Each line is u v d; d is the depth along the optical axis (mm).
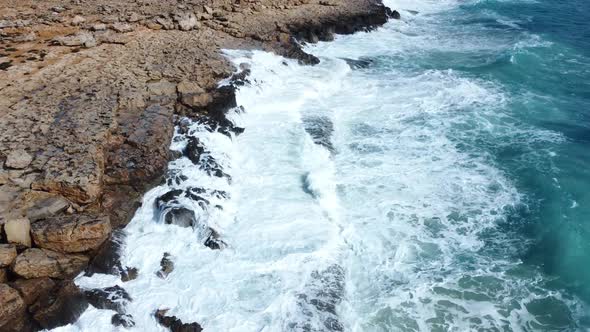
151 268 13125
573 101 23219
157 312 11828
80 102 18047
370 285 13055
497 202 16219
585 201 16188
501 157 18656
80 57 22359
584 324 12094
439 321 12078
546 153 18766
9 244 11797
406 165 18125
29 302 11328
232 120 19672
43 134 15852
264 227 14727
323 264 13500
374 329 11836
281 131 19797
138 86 19875
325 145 19047
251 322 11781
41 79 19766
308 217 15203
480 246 14461
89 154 14969
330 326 11805
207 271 13164
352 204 16031
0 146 15016
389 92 24031
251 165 17625
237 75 22109
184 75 21469
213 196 15422
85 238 12477
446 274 13469
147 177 15344
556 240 14602
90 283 12359
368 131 20438
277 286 12773
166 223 14383
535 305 12586
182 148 17438
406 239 14633
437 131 20438
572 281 13281
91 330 11336
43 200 13305
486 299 12727
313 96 23094
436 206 16031
